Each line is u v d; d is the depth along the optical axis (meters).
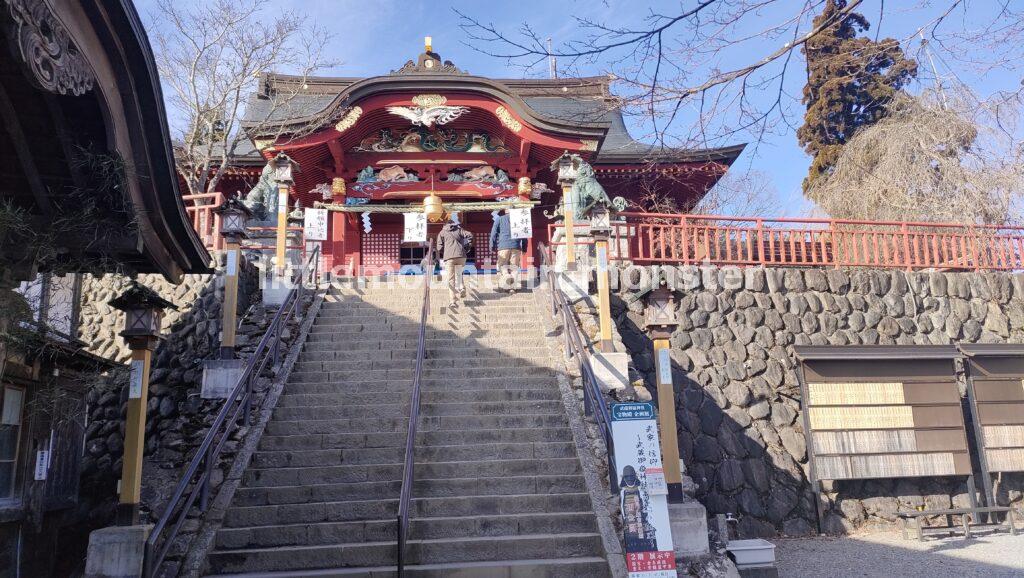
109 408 10.80
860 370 10.88
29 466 7.43
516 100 14.76
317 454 7.64
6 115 4.79
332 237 16.00
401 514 5.50
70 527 9.27
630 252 12.98
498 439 7.95
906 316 12.49
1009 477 11.20
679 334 11.58
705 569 6.48
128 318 6.14
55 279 10.25
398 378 9.31
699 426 11.04
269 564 6.08
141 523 6.36
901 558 8.64
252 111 19.06
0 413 6.90
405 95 14.98
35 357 7.44
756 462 10.88
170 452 7.83
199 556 6.00
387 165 16.31
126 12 4.36
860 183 16.00
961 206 14.02
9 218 4.99
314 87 20.02
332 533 6.46
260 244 13.16
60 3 3.95
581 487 7.19
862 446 10.58
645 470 5.69
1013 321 12.80
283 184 12.16
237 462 7.43
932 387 10.93
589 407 8.20
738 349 11.62
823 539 10.14
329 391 8.99
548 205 18.34
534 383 9.06
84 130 5.12
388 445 7.89
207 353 10.86
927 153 14.44
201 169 17.11
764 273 12.24
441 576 5.90
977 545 9.38
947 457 10.66
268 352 9.02
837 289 12.38
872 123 17.33
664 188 18.33
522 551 6.26
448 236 11.37
